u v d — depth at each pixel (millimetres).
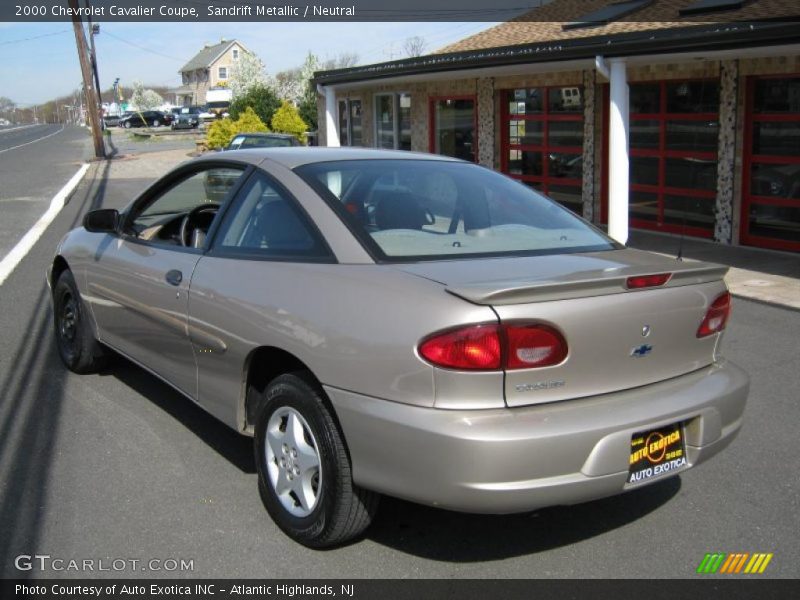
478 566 3270
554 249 3600
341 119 21234
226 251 3879
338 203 3561
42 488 3889
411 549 3395
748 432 4695
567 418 2861
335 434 3148
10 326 6984
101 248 5012
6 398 5141
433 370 2805
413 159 4145
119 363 5895
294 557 3312
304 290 3295
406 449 2855
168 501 3773
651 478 3076
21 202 18531
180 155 36156
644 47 9766
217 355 3771
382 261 3266
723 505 3811
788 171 10641
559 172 14445
